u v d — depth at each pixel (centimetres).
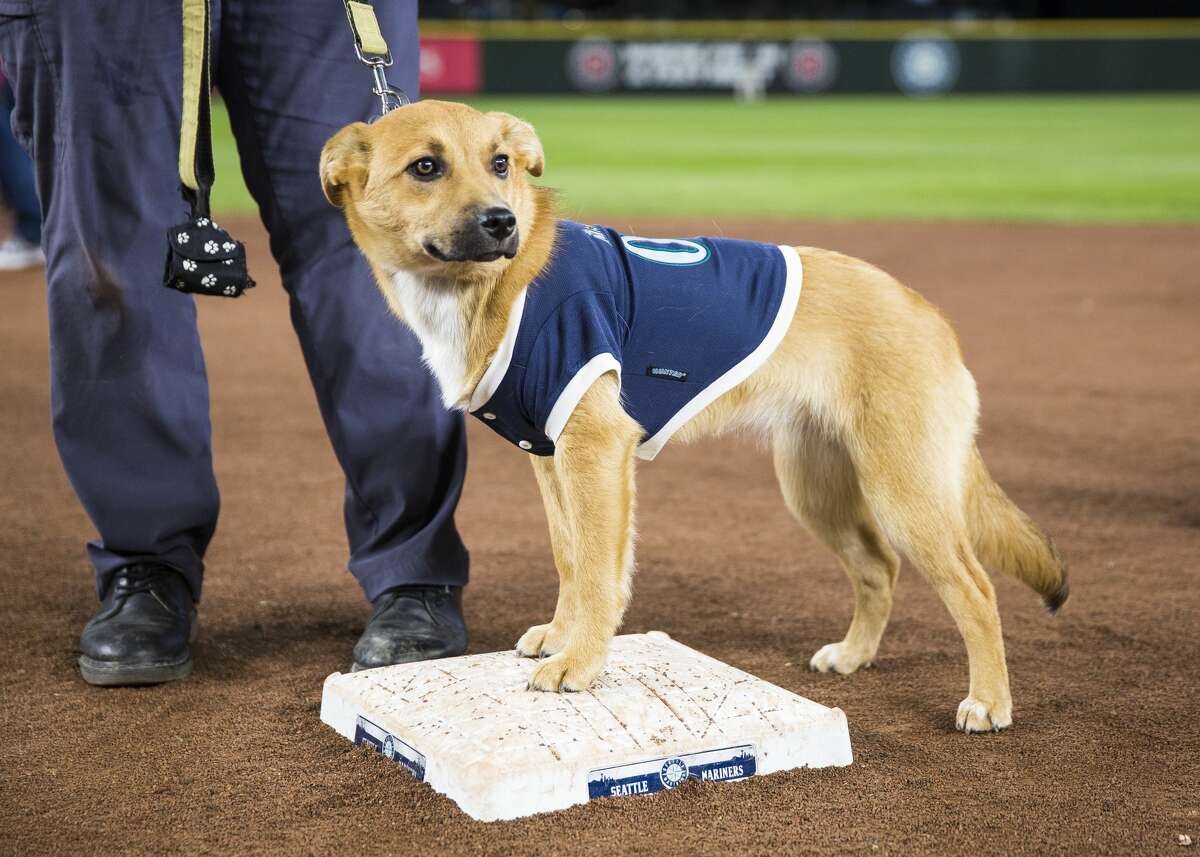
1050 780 418
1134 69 5278
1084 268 1616
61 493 772
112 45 485
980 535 500
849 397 479
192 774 423
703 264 471
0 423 934
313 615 584
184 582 535
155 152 500
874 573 519
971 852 370
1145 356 1138
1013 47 5303
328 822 388
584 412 441
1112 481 785
